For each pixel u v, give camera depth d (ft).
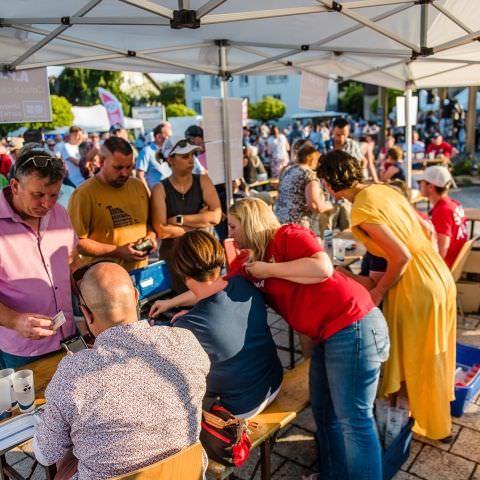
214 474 6.28
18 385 6.59
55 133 60.08
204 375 5.17
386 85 18.80
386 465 8.09
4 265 7.42
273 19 10.68
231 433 6.19
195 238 6.35
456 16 10.93
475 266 14.71
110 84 110.93
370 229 7.94
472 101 49.80
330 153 8.50
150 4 6.44
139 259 10.79
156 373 4.71
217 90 128.47
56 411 4.46
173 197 11.74
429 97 86.53
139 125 63.10
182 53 13.93
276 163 44.91
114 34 11.39
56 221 7.98
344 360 6.79
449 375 8.94
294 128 87.86
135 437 4.55
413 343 8.46
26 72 10.74
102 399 4.45
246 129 54.95
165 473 4.64
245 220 7.05
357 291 6.95
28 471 8.98
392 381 8.63
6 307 7.14
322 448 7.95
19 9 9.09
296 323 7.14
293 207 14.32
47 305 7.82
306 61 15.40
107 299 4.84
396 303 8.48
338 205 18.01
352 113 130.31
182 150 11.36
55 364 7.89
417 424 9.11
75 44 11.53
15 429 6.22
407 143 19.95
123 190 11.23
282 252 6.89
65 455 5.26
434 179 12.46
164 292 11.91
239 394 6.67
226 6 9.63
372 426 7.11
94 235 10.91
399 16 10.84
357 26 10.98
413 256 8.38
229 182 14.75
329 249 13.10
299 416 10.38
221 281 6.47
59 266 7.97
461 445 9.23
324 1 7.81
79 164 25.73
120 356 4.62
